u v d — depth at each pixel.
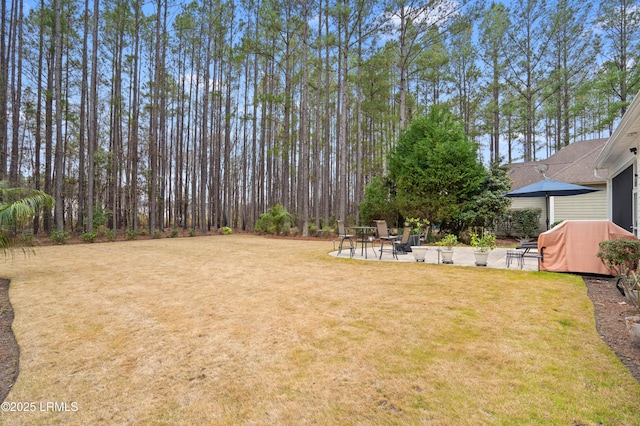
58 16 13.30
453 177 11.73
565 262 6.06
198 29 20.44
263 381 2.34
